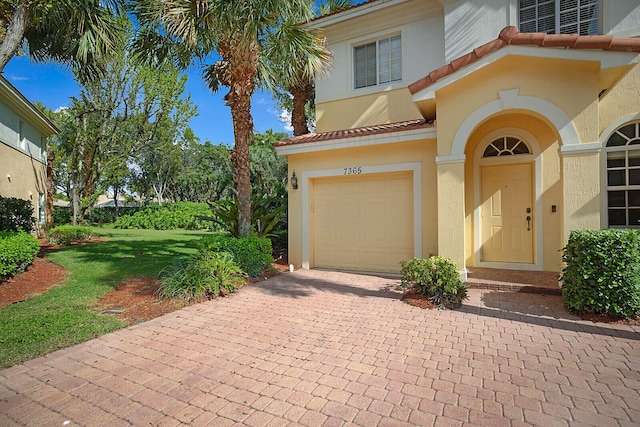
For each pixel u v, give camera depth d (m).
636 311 5.09
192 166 45.22
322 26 11.45
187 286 6.74
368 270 9.45
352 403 3.20
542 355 4.11
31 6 7.54
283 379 3.67
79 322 5.45
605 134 7.66
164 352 4.40
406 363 3.98
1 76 12.69
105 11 9.09
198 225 30.23
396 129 8.40
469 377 3.63
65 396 3.39
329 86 11.83
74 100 24.28
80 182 26.09
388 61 11.09
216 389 3.49
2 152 14.01
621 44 5.70
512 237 8.67
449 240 7.22
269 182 22.39
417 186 8.59
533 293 6.79
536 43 6.19
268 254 9.34
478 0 9.24
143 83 25.81
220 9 7.55
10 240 8.32
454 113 7.19
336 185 9.86
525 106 6.59
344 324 5.32
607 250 5.18
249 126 9.51
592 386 3.39
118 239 18.97
